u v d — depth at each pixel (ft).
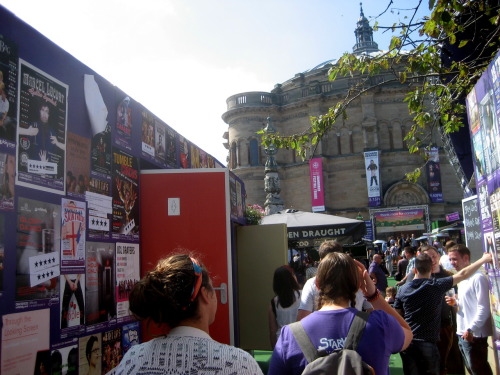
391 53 24.47
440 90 23.94
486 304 18.94
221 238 20.99
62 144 14.96
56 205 14.46
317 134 26.50
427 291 18.25
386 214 143.13
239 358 6.72
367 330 9.43
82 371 15.12
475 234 21.35
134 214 20.02
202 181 21.39
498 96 12.04
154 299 6.86
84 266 15.71
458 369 26.14
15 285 12.46
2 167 12.25
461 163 24.76
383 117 149.59
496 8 20.07
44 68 14.28
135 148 20.30
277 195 69.00
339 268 10.21
